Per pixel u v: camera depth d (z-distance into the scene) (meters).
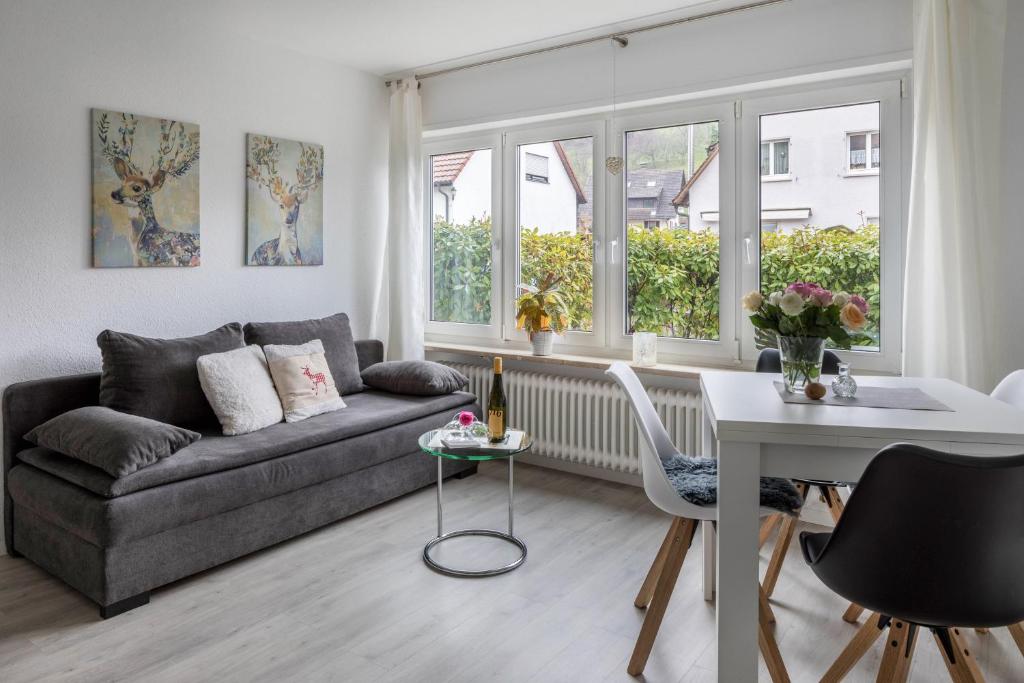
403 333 4.61
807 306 2.10
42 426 2.82
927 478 1.43
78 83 3.21
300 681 2.10
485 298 4.66
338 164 4.41
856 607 2.44
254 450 2.95
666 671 2.17
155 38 3.47
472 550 3.06
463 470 4.08
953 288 2.84
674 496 2.11
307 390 3.57
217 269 3.82
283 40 3.94
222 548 2.80
